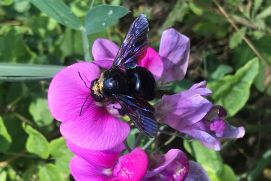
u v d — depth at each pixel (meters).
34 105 0.15
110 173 0.10
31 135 0.14
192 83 0.14
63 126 0.09
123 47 0.10
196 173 0.11
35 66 0.13
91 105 0.10
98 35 0.15
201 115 0.10
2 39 0.15
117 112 0.10
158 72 0.11
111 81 0.09
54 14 0.13
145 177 0.10
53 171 0.14
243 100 0.15
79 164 0.10
